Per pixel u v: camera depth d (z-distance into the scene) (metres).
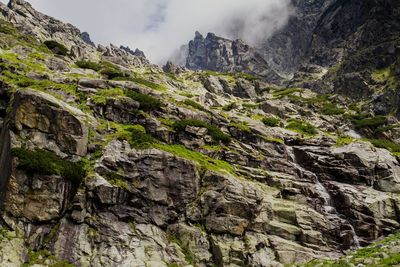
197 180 42.56
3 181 37.12
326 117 95.75
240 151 52.34
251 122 63.16
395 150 65.38
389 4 174.25
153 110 53.66
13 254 32.91
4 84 50.44
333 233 43.69
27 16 129.75
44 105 40.56
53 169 37.09
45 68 65.06
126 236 37.47
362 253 36.25
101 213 38.38
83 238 36.44
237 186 42.59
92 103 50.47
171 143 49.22
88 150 42.44
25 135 39.03
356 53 171.12
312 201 47.94
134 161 41.88
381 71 146.88
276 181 48.62
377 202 48.19
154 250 37.09
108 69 85.38
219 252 38.03
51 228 36.25
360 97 140.25
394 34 162.88
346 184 52.25
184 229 39.59
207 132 52.62
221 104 93.75
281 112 88.25
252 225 41.09
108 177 40.28
